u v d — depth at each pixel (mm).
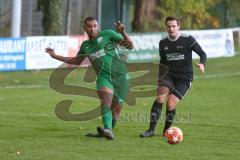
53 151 28297
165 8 89812
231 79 62469
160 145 29891
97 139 31234
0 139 31078
